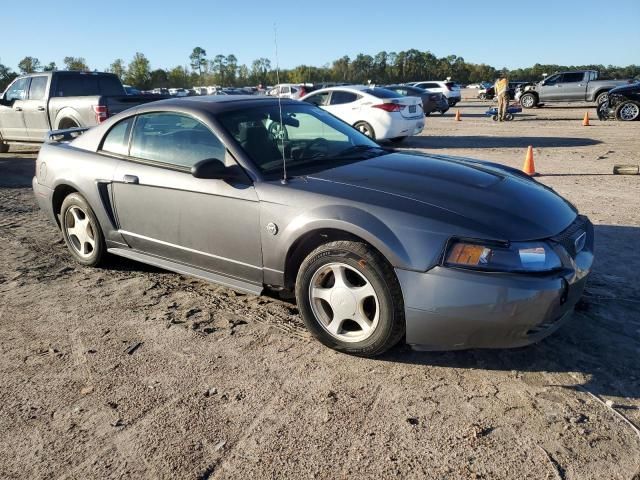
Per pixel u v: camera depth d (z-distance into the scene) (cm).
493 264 276
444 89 3219
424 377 300
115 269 482
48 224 642
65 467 240
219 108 391
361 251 299
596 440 245
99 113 982
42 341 354
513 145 1260
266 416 270
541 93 2558
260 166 356
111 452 248
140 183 403
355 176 343
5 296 427
